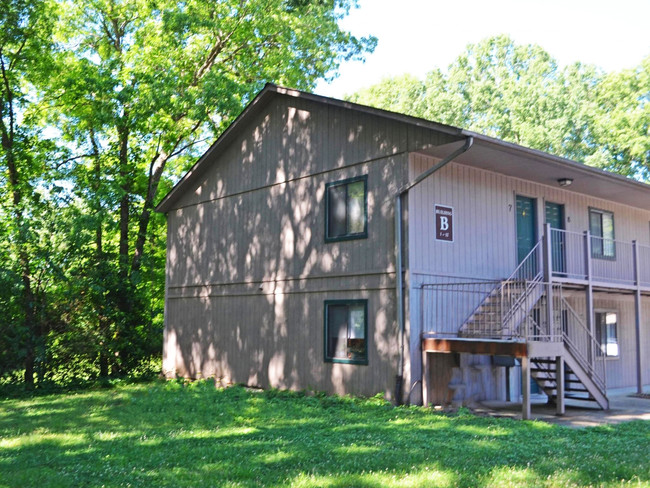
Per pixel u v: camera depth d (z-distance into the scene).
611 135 41.88
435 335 15.38
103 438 11.04
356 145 16.70
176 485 7.59
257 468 8.43
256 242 19.58
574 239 20.11
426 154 15.66
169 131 25.88
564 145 46.53
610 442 10.47
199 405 14.94
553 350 13.95
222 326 20.55
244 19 27.53
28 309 21.38
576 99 48.38
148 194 26.61
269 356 18.67
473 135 13.76
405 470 8.28
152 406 15.12
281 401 15.85
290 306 18.19
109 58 27.09
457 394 15.43
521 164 16.59
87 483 7.77
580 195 20.72
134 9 27.19
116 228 27.34
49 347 21.38
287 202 18.64
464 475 7.94
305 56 29.97
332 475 7.98
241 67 28.36
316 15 29.42
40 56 24.00
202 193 21.98
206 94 24.00
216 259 21.08
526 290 15.20
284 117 19.05
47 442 10.72
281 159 19.00
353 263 16.47
